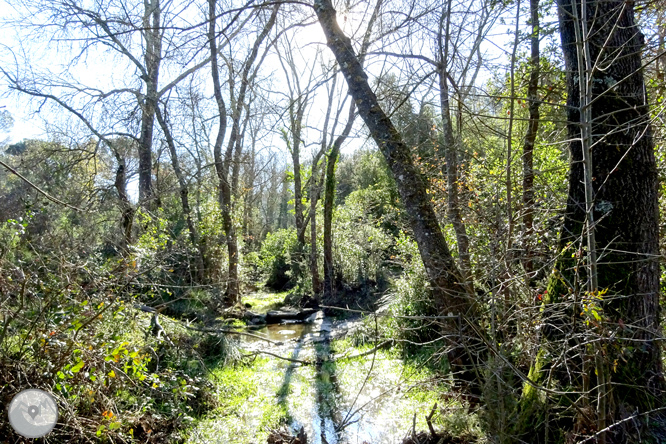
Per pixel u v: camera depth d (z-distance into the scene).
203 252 13.57
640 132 3.98
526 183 5.80
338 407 6.58
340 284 15.27
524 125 6.88
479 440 4.34
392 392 6.71
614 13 3.63
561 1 4.41
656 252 4.00
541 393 3.98
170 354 7.22
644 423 3.54
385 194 17.50
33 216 5.56
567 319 3.89
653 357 3.81
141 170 10.98
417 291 8.39
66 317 4.28
